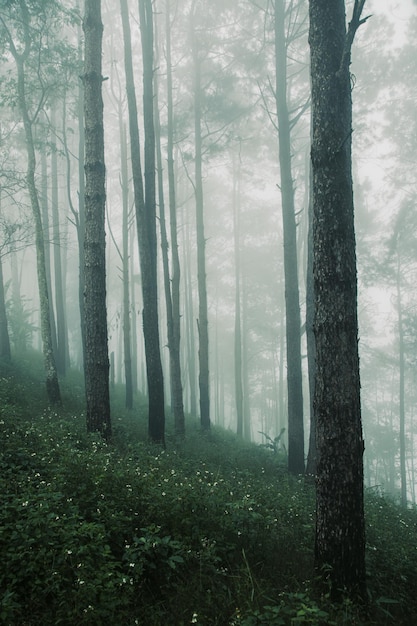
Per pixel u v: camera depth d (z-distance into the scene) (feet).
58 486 18.71
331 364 16.69
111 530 16.43
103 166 31.83
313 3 18.04
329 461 16.47
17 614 12.69
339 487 16.28
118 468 21.99
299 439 42.57
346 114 17.81
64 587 13.75
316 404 16.99
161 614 13.87
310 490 33.40
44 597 13.23
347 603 14.40
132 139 40.24
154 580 15.52
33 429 25.73
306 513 23.91
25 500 16.62
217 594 14.97
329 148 17.35
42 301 42.01
